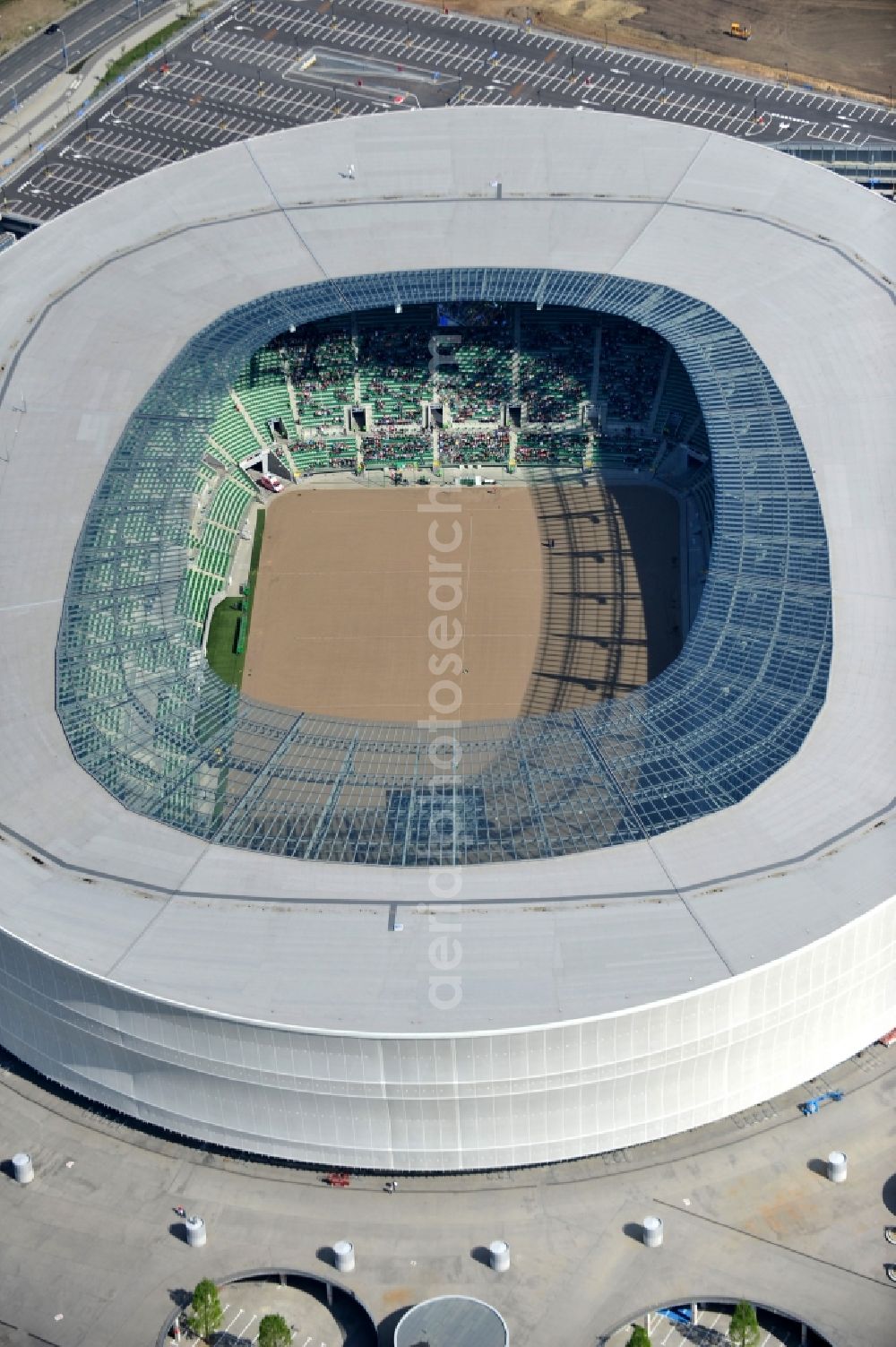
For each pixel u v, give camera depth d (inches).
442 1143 6914.4
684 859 7327.8
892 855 7253.9
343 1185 7057.1
